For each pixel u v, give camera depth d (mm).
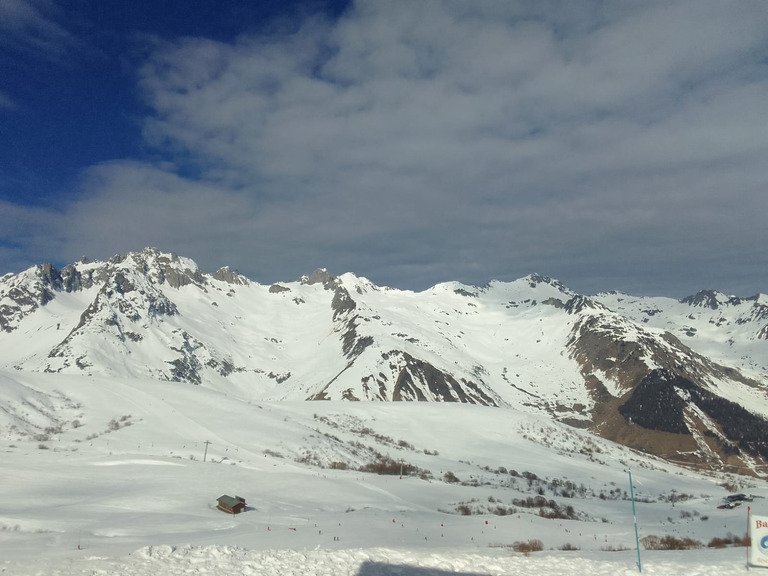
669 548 54875
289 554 33688
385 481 102688
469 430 181000
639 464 178625
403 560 33812
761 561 32094
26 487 77750
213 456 110312
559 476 141000
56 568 28562
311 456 122625
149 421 137000
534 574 31359
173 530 55219
